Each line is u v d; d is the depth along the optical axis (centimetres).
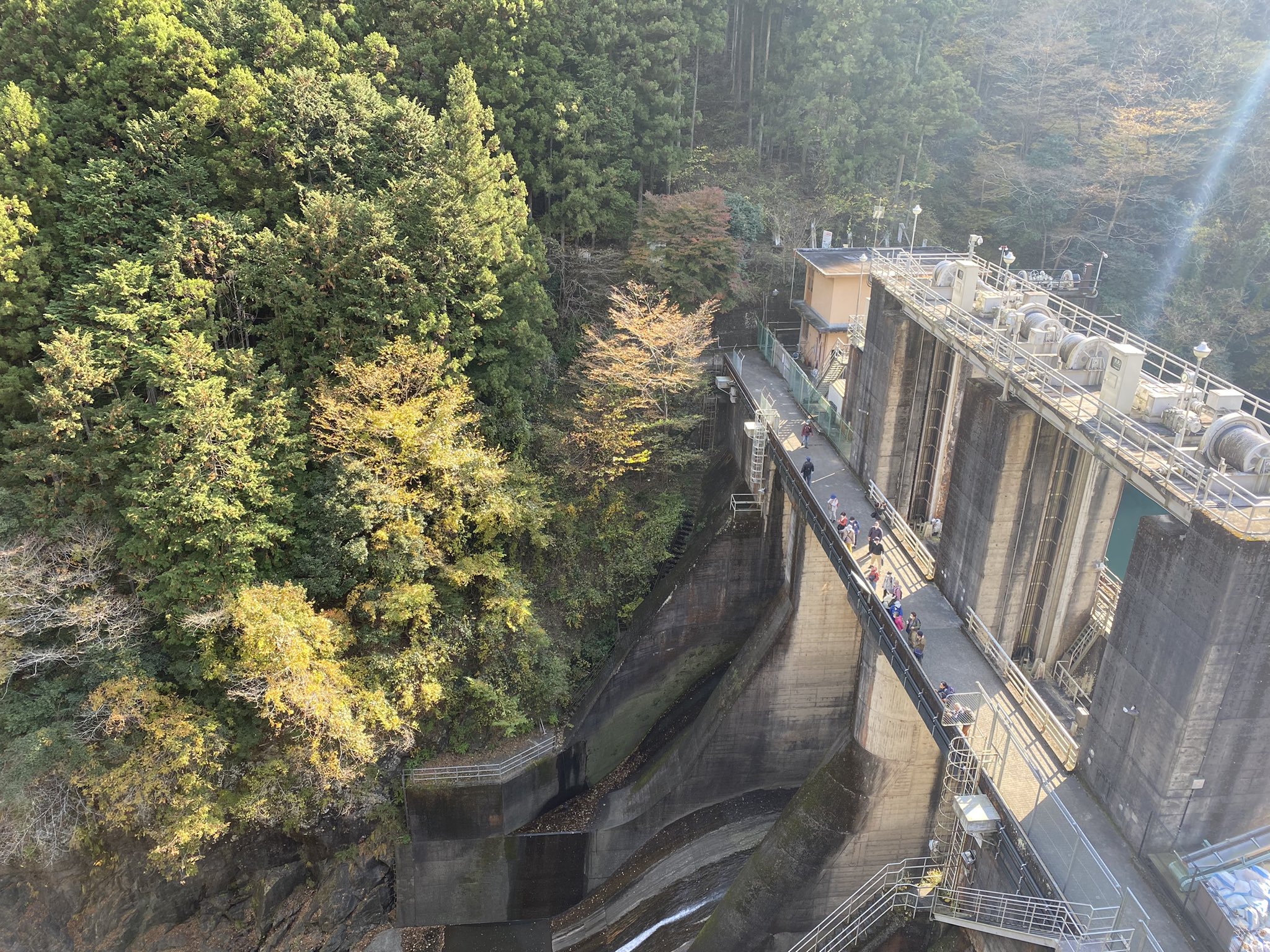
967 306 3466
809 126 6531
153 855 3416
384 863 4225
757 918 3519
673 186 6375
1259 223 6269
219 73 4541
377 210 4112
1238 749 2106
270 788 3666
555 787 4341
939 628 3144
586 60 5884
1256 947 1892
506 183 5125
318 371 4062
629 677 4553
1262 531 1902
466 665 4253
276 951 4006
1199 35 7131
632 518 4897
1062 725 2770
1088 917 2045
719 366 5750
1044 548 3072
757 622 4759
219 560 3547
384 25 5512
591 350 5097
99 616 3353
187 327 3797
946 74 6650
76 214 3925
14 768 3228
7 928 3509
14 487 3534
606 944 4228
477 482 4128
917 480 4053
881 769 3353
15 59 4297
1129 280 6694
